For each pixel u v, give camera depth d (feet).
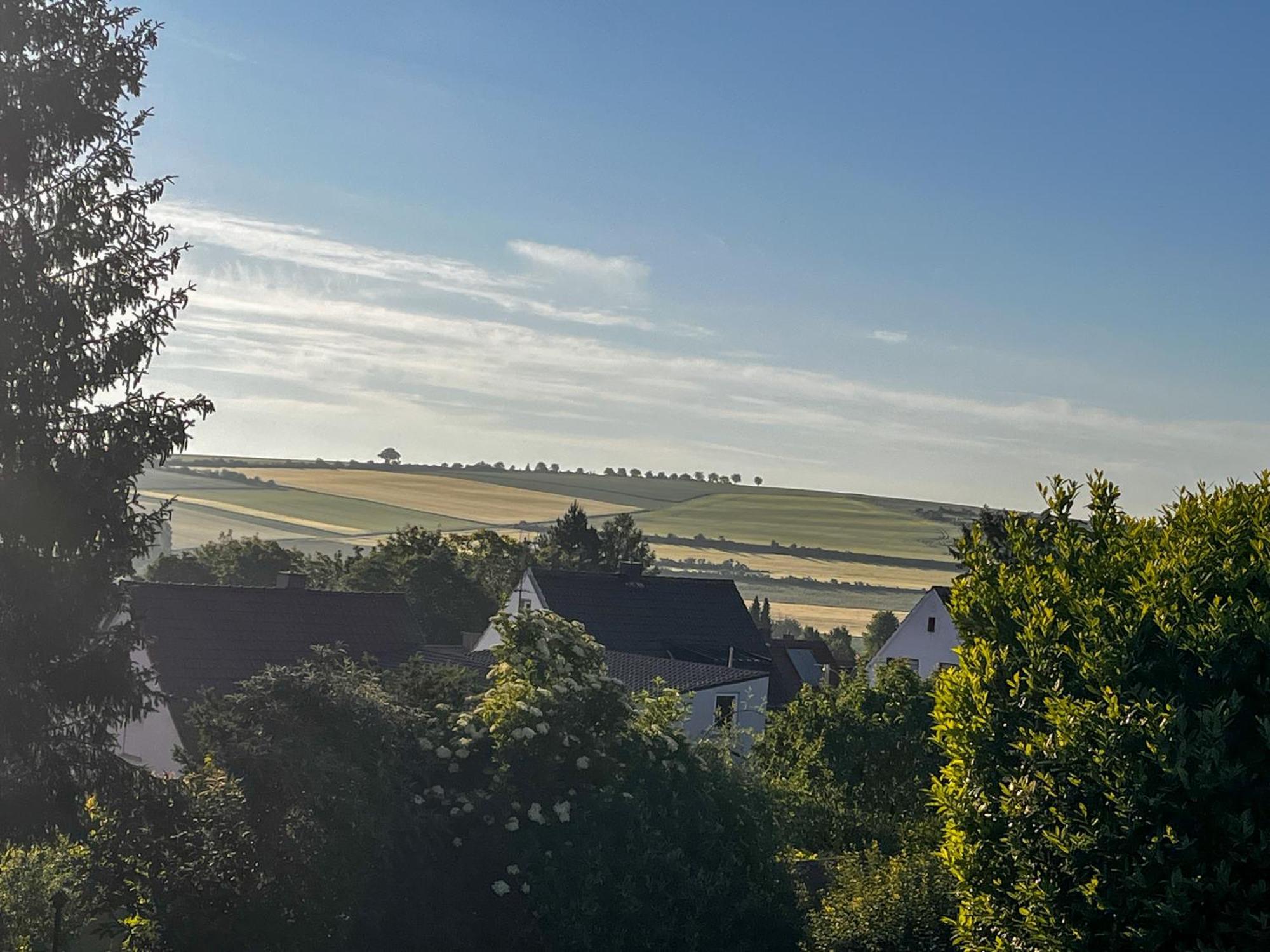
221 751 51.85
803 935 60.90
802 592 493.77
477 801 56.49
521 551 318.24
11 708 60.44
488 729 58.13
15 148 62.59
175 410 65.36
